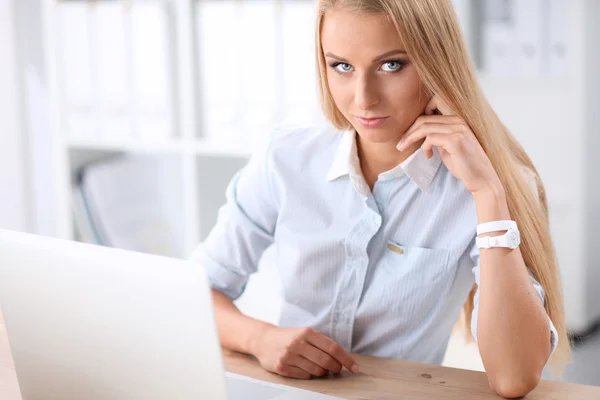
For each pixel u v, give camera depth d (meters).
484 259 1.24
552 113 3.00
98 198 3.29
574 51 2.86
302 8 2.60
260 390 1.20
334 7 1.17
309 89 2.63
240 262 1.56
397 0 1.14
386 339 1.44
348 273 1.42
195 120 2.92
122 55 3.04
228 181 3.09
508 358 1.17
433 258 1.37
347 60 1.19
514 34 2.92
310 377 1.26
